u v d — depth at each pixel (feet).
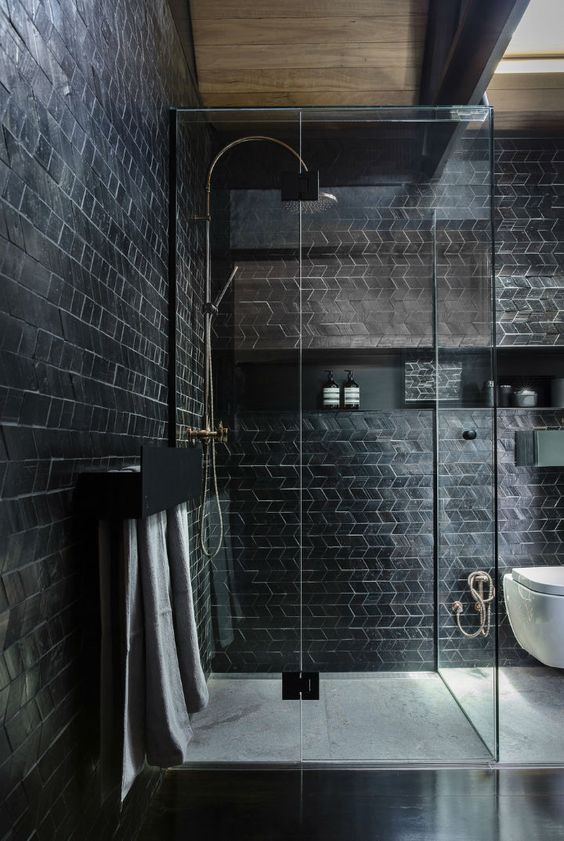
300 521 7.43
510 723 8.30
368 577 7.44
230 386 7.43
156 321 6.68
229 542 7.40
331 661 7.36
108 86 4.96
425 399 7.50
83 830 4.27
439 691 7.36
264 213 7.50
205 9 8.73
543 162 10.73
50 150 3.66
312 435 7.47
